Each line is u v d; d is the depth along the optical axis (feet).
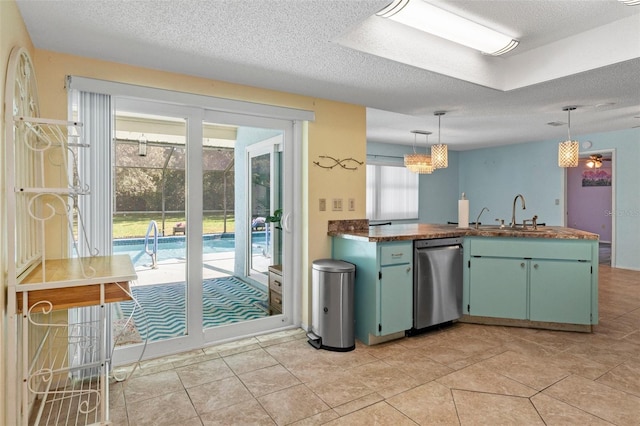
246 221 10.56
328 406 6.81
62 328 7.53
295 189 11.15
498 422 6.25
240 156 10.38
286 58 8.07
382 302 9.66
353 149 11.84
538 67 9.57
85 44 7.32
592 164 28.86
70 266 6.24
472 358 8.86
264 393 7.29
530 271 10.82
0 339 4.75
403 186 25.82
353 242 10.37
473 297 11.28
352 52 7.77
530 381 7.68
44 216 7.37
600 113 15.62
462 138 22.57
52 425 6.14
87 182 7.86
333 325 9.41
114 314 9.39
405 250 10.12
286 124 11.05
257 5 5.94
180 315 9.53
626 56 7.95
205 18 6.34
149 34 6.93
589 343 9.77
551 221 22.91
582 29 8.48
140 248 9.02
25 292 4.94
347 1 5.83
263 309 10.89
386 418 6.40
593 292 10.41
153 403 6.95
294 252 11.21
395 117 16.70
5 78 4.99
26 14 6.12
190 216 9.45
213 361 8.79
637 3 6.93
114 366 8.43
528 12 7.68
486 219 26.68
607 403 6.81
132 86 8.34
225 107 9.61
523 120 17.13
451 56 9.23
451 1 7.23
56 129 6.91
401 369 8.30
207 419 6.43
